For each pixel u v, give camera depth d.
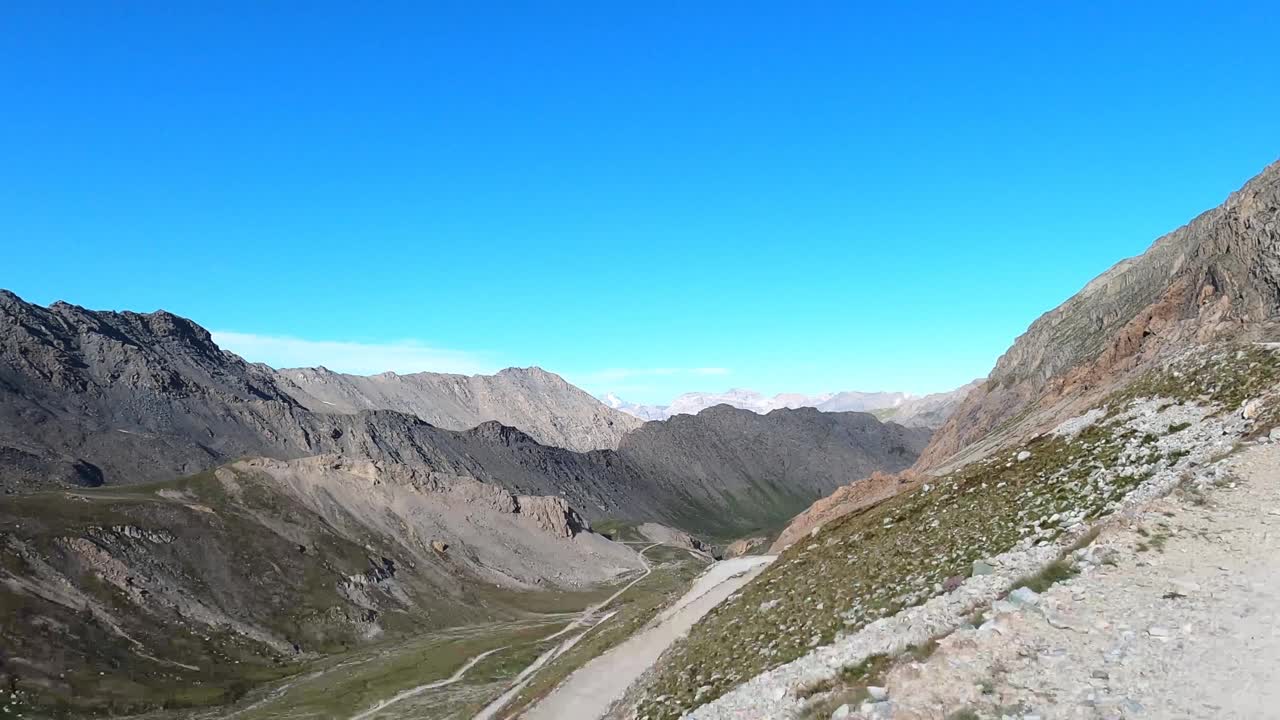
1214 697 13.25
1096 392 73.12
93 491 157.12
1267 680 13.29
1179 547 20.23
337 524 177.25
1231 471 24.12
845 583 33.50
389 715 84.50
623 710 36.47
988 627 18.38
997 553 27.36
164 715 89.38
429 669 106.88
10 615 102.25
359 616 142.38
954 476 42.41
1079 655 16.03
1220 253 72.12
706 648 36.53
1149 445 30.70
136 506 146.50
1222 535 20.11
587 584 195.62
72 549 123.69
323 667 118.44
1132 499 25.75
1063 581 20.27
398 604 153.88
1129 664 15.19
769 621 34.59
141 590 123.31
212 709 93.25
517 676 95.50
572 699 47.81
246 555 146.38
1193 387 34.22
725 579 67.12
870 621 27.05
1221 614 16.08
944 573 27.84
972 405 170.62
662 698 32.47
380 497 194.00
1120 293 152.25
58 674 94.31
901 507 41.94
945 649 17.81
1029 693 15.04
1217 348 37.03
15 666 92.56
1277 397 28.00
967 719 14.62
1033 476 34.62
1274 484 22.25
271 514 167.75
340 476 194.50
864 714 16.25
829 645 25.69
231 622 127.00
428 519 194.12
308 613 138.12
